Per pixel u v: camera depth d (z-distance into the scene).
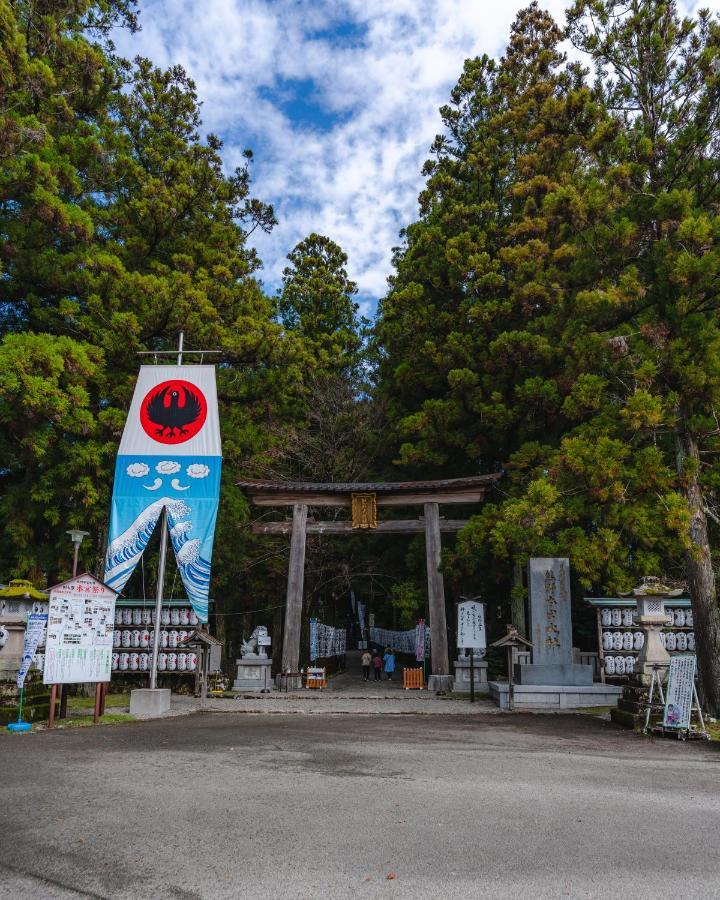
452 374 19.52
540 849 4.50
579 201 12.69
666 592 11.52
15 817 5.09
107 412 15.32
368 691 17.45
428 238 22.06
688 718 9.45
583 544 12.76
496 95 23.39
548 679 13.94
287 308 32.88
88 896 3.72
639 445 13.59
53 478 15.49
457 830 4.88
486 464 22.83
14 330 16.97
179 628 16.45
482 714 12.53
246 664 17.22
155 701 12.13
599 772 7.04
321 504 19.64
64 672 10.19
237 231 22.12
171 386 13.88
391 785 6.23
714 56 12.34
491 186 22.66
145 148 20.14
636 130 13.12
